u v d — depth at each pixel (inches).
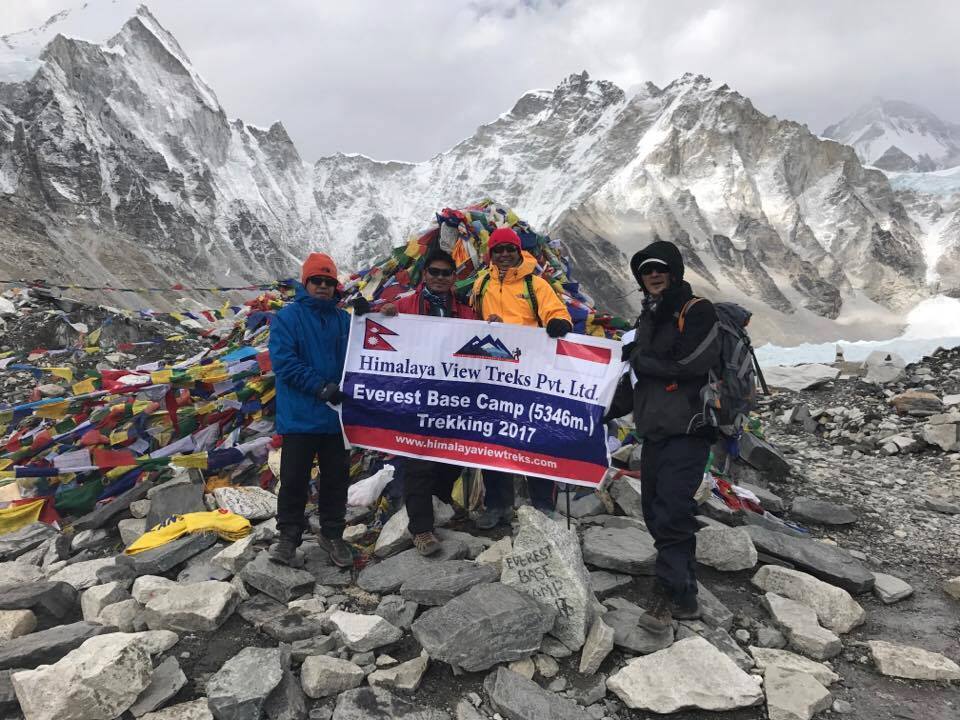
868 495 241.6
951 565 179.8
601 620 129.3
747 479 245.6
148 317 539.8
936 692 120.9
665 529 131.6
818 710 113.6
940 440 296.5
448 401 163.2
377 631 126.0
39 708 99.7
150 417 214.7
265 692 107.9
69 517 198.5
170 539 168.1
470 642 118.6
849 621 142.7
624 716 113.6
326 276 157.3
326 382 149.0
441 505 184.2
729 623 139.1
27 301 510.9
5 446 226.4
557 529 139.6
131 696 106.4
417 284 236.2
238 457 202.7
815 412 375.9
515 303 168.2
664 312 132.5
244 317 320.2
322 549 161.9
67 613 143.3
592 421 159.3
